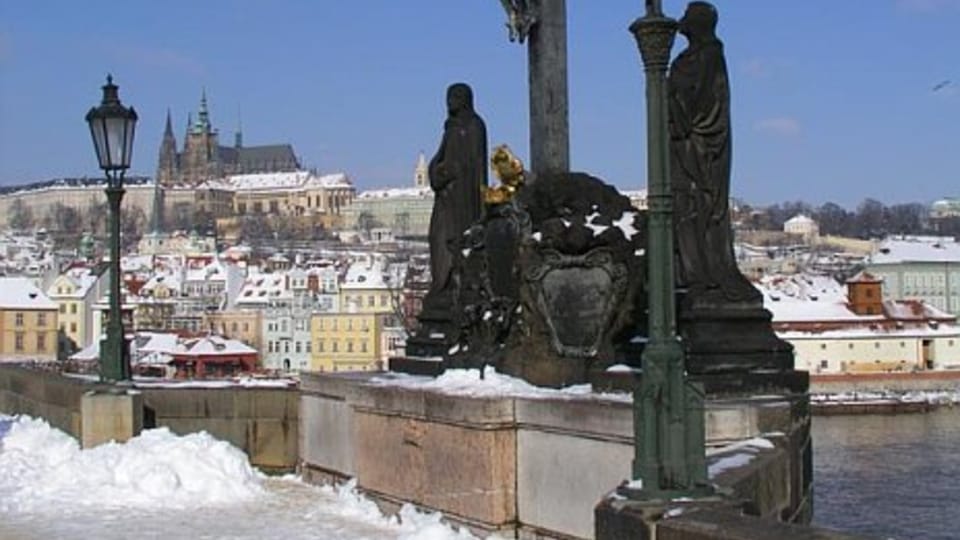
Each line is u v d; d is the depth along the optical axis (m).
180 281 189.12
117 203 21.11
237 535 15.28
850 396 116.19
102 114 20.80
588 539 12.84
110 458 19.12
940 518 44.22
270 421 21.41
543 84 18.92
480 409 14.02
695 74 16.03
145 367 127.69
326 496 18.27
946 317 152.50
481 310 16.98
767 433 12.59
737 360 15.09
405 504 15.94
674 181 15.91
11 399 27.03
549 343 15.63
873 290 153.62
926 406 113.25
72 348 164.38
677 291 15.49
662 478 9.08
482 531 14.11
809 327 148.50
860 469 60.75
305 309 166.25
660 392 9.15
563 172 16.66
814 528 7.93
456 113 19.67
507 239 16.66
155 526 15.98
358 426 17.42
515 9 18.95
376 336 160.50
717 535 7.98
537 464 13.69
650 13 9.46
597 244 15.66
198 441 19.42
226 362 132.88
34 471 19.44
